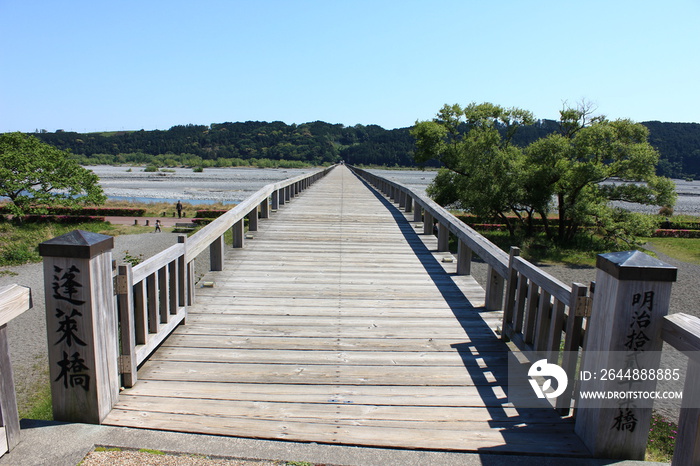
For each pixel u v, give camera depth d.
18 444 2.27
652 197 21.31
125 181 83.88
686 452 1.85
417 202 9.11
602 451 2.28
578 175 20.73
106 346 2.55
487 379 3.12
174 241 24.66
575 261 20.77
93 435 2.37
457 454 2.30
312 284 5.21
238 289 4.98
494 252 4.25
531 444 2.39
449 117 26.25
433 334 3.88
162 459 2.21
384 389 2.96
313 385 2.99
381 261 6.33
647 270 2.09
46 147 32.25
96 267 2.42
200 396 2.81
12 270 17.84
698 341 1.79
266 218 10.05
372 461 2.23
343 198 15.16
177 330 3.84
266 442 2.37
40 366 8.35
